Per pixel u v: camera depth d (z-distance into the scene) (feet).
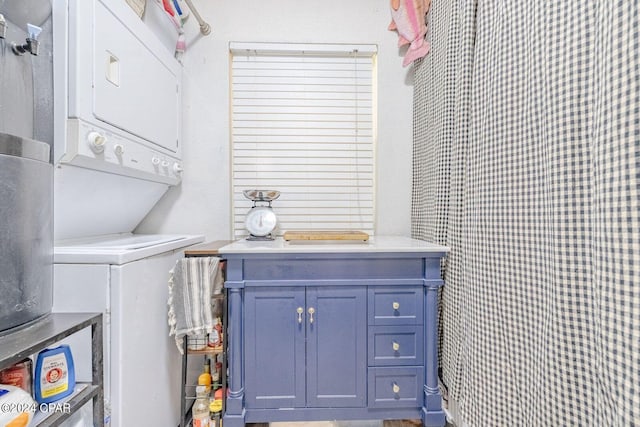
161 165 4.95
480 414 3.65
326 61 6.10
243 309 4.32
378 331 4.41
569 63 2.59
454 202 4.40
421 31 5.52
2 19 2.45
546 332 2.78
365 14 6.05
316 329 4.35
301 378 4.34
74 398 2.69
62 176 3.36
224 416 4.19
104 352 3.06
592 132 2.37
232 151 6.07
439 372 4.84
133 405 3.29
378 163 6.18
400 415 4.43
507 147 3.33
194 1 5.88
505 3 3.37
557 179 2.67
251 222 5.34
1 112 2.51
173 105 5.42
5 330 2.37
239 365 4.25
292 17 5.96
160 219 5.93
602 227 2.15
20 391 2.33
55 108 3.23
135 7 4.47
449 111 4.61
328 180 6.17
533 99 3.00
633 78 1.97
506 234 3.34
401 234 6.23
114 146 3.78
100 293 3.08
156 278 3.87
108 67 3.70
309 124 6.12
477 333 3.75
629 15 1.99
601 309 2.15
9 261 2.40
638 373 1.91
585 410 2.45
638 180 1.95
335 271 4.40
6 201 2.37
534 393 2.91
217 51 5.92
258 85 6.04
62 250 3.22
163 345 4.03
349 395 4.37
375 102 6.15
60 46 3.23
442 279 4.72
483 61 3.73
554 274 2.69
